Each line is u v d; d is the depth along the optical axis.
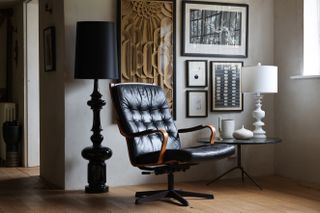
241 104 5.61
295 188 4.91
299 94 5.36
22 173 6.10
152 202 4.28
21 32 6.82
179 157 3.97
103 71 4.58
